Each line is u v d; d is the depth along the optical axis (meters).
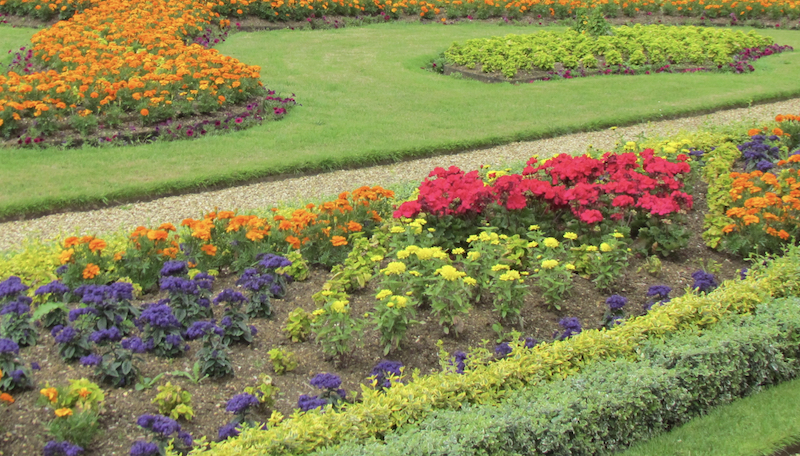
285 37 20.77
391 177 10.94
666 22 25.70
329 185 10.57
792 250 7.52
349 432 4.62
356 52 19.39
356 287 7.05
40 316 5.95
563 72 17.72
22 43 17.80
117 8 17.91
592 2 25.84
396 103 14.91
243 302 6.21
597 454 4.95
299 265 7.21
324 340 5.90
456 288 6.28
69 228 8.86
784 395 5.64
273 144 11.98
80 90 11.91
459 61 18.25
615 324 6.21
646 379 5.20
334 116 13.84
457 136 12.51
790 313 6.21
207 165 10.84
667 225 8.07
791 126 11.03
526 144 12.59
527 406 4.91
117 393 5.19
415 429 4.63
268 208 9.51
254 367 5.74
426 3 24.55
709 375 5.47
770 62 19.20
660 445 5.00
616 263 7.30
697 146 11.09
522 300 6.50
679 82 16.84
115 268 6.90
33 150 11.28
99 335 5.17
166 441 4.54
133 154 11.36
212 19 20.61
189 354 5.78
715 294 6.56
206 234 7.08
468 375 5.30
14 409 4.83
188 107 12.80
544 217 8.20
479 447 4.52
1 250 8.09
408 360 5.98
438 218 7.86
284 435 4.47
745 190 8.55
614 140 12.73
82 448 4.51
